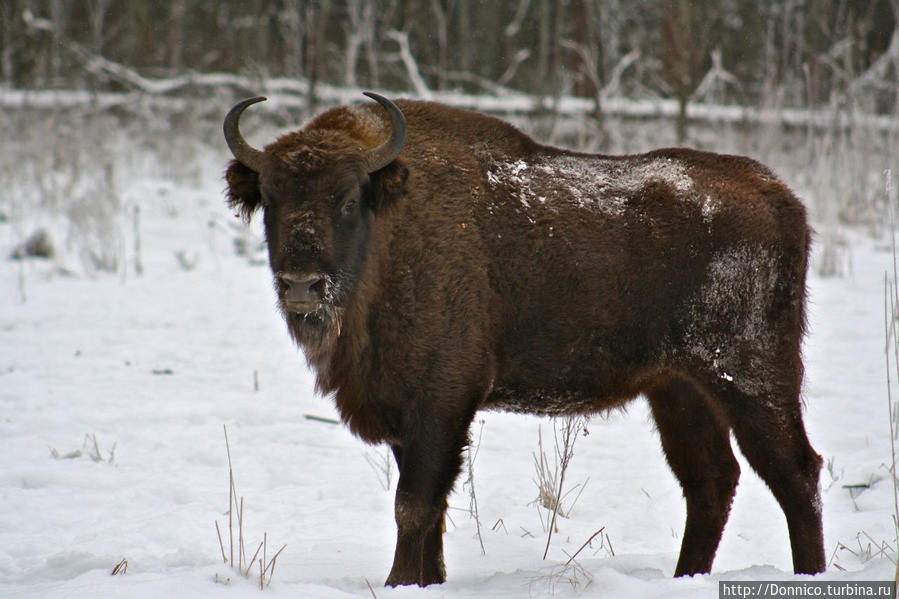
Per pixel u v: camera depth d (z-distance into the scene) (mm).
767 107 63531
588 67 74000
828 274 48406
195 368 35469
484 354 18250
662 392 19688
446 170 18766
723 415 18406
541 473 23344
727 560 19797
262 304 46531
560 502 22828
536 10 106688
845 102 61406
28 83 85312
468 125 19547
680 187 18922
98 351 37531
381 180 17656
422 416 17750
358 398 18375
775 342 18156
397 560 17078
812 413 28781
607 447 27719
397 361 17828
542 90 75375
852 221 59188
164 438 27750
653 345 18766
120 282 51219
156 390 32500
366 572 17797
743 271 18234
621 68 81750
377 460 26484
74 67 94812
